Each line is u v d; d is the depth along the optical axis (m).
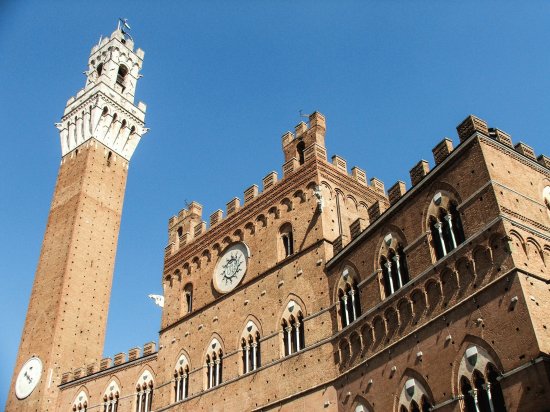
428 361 38.19
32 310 87.56
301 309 52.56
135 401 66.88
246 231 62.84
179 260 70.00
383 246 45.59
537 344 31.34
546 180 40.66
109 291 91.69
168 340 65.38
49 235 94.38
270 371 52.34
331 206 56.97
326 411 46.31
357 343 45.81
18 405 79.31
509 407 31.72
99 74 112.88
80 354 83.50
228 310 59.84
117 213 98.75
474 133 39.03
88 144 101.00
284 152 64.00
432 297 39.59
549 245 36.62
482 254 36.47
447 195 40.41
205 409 56.47
